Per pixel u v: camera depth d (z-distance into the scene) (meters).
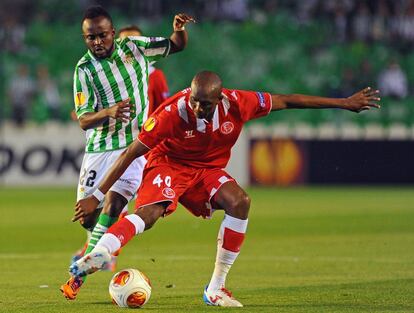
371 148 85.31
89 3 97.44
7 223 52.81
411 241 43.31
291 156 85.94
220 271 24.25
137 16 96.56
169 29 95.12
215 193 24.41
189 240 45.06
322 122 90.94
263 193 77.88
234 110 24.02
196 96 22.66
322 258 36.81
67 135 85.38
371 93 24.28
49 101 88.88
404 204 65.88
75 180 85.56
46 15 96.12
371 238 44.75
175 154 24.48
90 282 29.95
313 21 99.56
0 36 92.69
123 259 37.19
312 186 85.75
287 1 100.88
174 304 24.52
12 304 24.70
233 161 85.81
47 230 49.25
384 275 31.22
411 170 85.00
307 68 96.06
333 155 85.69
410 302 24.64
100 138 28.91
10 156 85.00
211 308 23.69
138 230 23.30
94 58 28.00
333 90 94.00
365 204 65.94
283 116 90.69
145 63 28.83
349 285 28.47
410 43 99.00
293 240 44.16
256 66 95.56
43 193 76.44
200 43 95.31
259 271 32.78
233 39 96.31
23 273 32.38
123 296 23.66
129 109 25.56
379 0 99.94
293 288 27.88
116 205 28.08
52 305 24.45
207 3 98.75
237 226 24.11
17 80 88.50
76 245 42.72
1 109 87.94
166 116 23.53
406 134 88.00
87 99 28.05
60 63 92.31
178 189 24.31
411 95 95.19
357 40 99.00
